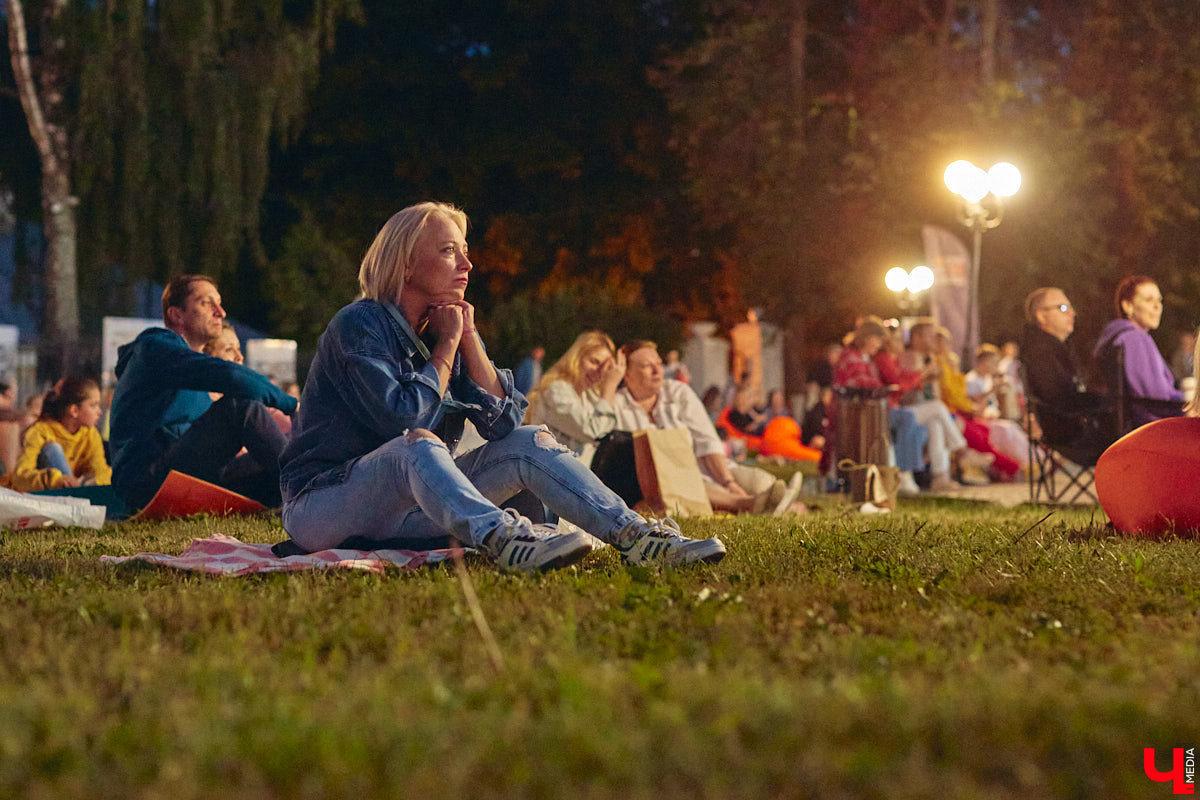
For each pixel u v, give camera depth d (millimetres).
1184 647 2566
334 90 34719
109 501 7301
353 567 3863
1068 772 1762
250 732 1883
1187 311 28422
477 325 31969
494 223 34344
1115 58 28391
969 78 28000
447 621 2896
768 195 27859
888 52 27359
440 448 3891
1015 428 13352
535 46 34656
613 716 1986
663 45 32438
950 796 1656
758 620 2928
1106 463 5676
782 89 28141
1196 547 4738
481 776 1738
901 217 27234
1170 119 27828
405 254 4066
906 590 3459
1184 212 27547
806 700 2053
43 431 9055
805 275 28688
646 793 1651
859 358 11617
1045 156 26219
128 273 24172
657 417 7875
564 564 3707
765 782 1707
